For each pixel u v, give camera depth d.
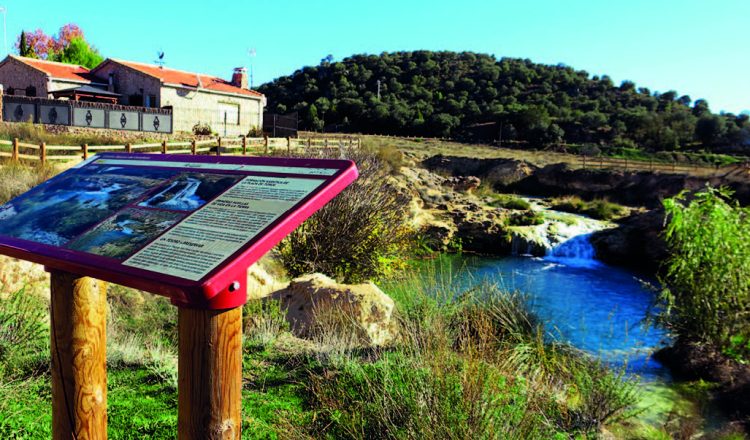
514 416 4.24
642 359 10.06
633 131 71.81
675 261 10.07
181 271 2.10
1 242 2.84
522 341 6.84
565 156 55.06
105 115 27.78
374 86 100.44
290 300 7.66
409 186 27.42
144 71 32.12
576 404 5.90
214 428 2.21
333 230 11.23
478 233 25.64
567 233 26.55
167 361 5.75
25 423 4.28
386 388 4.55
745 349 9.33
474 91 99.38
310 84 99.19
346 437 4.29
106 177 3.27
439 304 7.11
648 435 6.14
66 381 2.77
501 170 42.19
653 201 35.00
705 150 65.06
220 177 2.73
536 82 104.56
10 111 27.52
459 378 4.32
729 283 9.56
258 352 6.11
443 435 3.90
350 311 6.95
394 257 11.94
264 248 2.09
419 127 78.38
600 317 13.90
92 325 2.78
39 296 7.39
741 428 7.25
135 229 2.53
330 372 5.46
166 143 23.00
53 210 3.02
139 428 4.35
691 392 8.41
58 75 31.81
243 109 36.94
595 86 101.69
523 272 20.83
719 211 9.63
